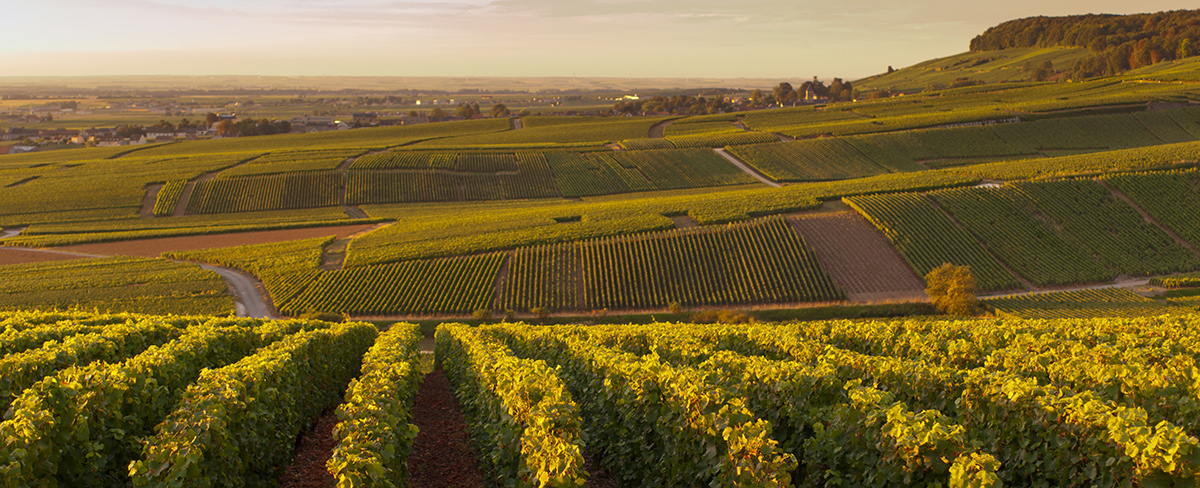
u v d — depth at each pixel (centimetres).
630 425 1068
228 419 945
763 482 759
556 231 7006
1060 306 4962
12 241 7738
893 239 6262
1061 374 1091
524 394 990
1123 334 1691
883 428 774
